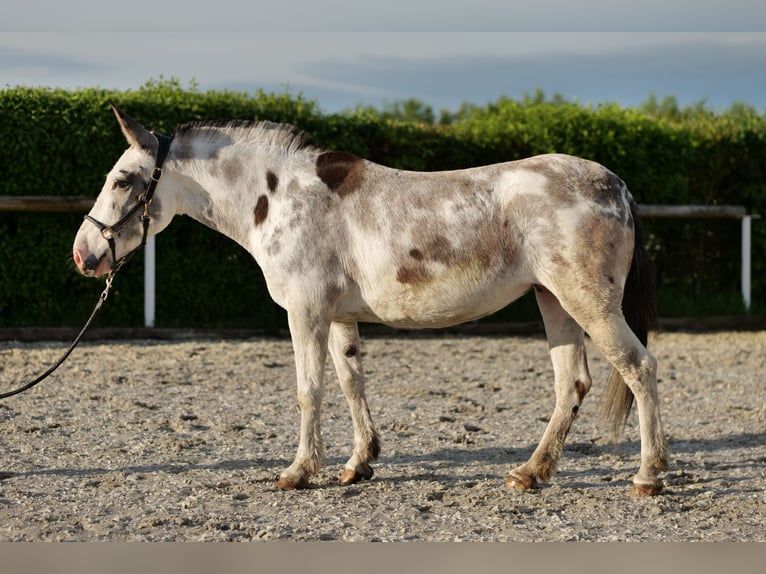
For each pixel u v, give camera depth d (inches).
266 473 217.3
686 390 330.3
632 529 177.9
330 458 233.8
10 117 415.2
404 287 200.1
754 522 182.2
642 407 195.6
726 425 276.4
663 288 527.2
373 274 201.3
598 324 193.0
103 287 436.1
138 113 429.1
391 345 422.6
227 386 324.2
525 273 197.6
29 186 422.0
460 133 494.0
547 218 193.0
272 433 256.1
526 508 191.0
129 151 215.2
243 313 462.6
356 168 207.8
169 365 359.3
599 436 261.3
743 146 528.7
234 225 215.6
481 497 197.9
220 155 214.1
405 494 201.6
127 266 438.3
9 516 183.0
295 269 203.0
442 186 201.2
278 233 205.0
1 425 259.6
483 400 309.4
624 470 224.2
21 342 403.5
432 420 277.7
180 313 450.0
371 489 205.5
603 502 195.2
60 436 250.7
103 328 420.8
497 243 195.9
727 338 463.8
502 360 387.9
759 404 307.0
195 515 184.1
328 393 313.7
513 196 195.8
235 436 254.4
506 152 496.1
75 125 422.6
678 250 529.7
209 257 450.9
